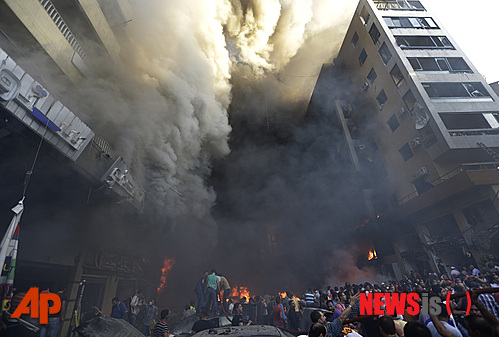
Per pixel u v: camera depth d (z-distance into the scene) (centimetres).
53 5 974
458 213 1595
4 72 524
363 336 467
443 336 262
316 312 345
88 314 1052
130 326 516
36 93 601
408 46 2141
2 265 465
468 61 2047
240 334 387
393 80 2195
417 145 1945
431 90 1875
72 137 743
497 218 1405
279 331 400
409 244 2131
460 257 1641
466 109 1780
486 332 225
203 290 914
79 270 1005
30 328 472
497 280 620
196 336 395
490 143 1634
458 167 1694
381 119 2445
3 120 586
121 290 1582
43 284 858
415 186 2059
